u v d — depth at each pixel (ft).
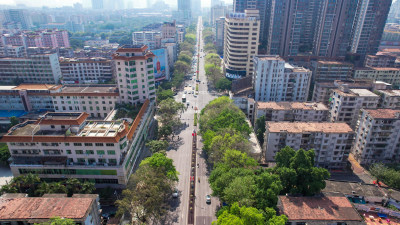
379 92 555.69
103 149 342.64
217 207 341.41
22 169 344.90
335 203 297.33
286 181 313.53
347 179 398.42
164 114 528.63
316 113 494.18
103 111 554.05
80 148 343.67
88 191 301.84
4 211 238.27
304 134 401.70
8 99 591.37
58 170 345.72
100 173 345.31
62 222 212.64
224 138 389.39
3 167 410.52
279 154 332.19
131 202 302.66
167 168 355.97
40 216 232.73
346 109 493.36
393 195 334.24
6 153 405.59
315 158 416.67
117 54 513.04
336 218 276.21
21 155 349.82
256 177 299.38
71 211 238.48
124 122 380.17
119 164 349.00
